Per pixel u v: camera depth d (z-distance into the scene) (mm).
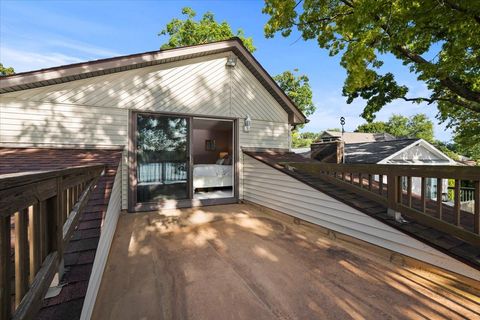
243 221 5133
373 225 3477
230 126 9906
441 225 2709
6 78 4129
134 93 5473
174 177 6035
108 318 2033
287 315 2113
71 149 4852
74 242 1707
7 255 807
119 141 5332
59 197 1332
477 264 2357
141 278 2699
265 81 6945
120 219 5000
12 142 4465
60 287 1248
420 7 4961
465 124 10922
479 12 4719
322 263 3154
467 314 2154
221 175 7812
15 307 897
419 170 2943
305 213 4742
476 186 2420
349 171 3955
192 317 2072
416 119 33781
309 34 7469
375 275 2844
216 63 6406
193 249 3566
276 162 5797
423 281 2711
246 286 2572
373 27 5770
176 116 6027
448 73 6383
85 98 5023
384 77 8812
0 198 731
